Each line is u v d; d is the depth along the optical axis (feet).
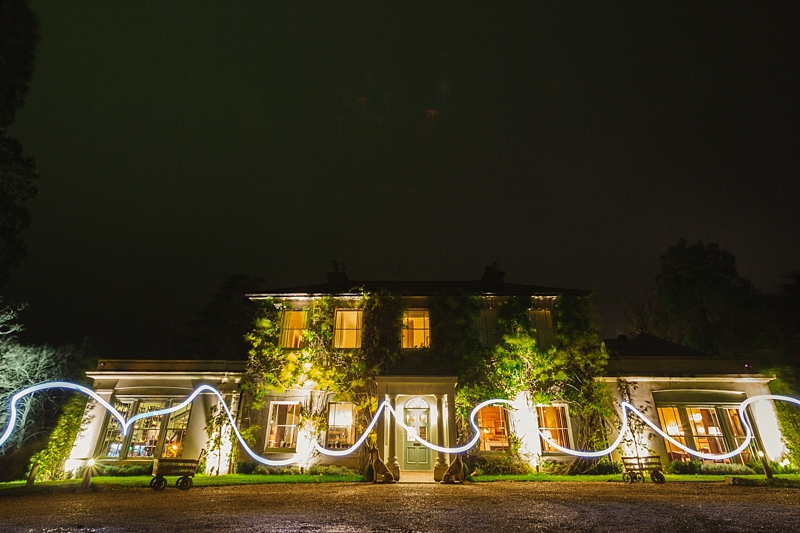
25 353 64.69
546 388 55.21
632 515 22.91
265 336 58.59
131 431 54.03
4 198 43.29
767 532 18.60
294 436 54.95
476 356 56.03
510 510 24.64
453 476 41.55
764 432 53.36
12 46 36.14
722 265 76.54
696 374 56.29
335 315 60.70
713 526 19.94
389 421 48.03
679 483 40.78
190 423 53.72
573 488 36.65
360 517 22.53
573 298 59.67
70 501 29.96
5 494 33.42
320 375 55.57
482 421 54.34
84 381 68.18
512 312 59.06
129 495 32.94
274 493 33.76
